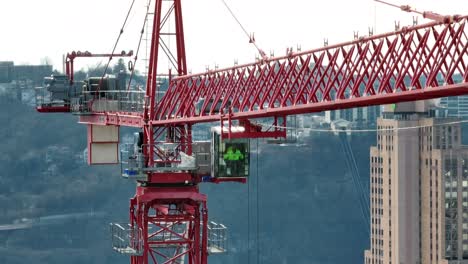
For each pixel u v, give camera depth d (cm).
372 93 17125
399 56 16438
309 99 17988
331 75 17888
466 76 15538
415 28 16250
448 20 15775
